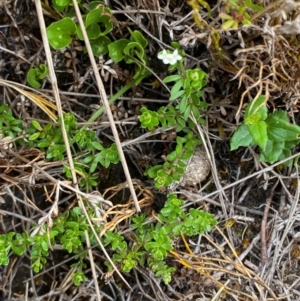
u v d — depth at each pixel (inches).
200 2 6.8
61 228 8.0
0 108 8.2
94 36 8.1
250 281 8.7
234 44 7.7
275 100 8.1
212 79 8.2
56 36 7.9
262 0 7.3
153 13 8.0
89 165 8.4
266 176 8.5
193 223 8.0
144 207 8.7
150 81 8.6
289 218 8.5
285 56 7.6
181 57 7.4
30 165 8.0
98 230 8.1
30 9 8.6
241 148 8.6
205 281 8.7
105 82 8.7
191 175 8.5
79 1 7.8
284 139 7.8
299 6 7.0
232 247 8.7
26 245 8.1
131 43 7.9
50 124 8.1
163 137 8.4
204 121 8.1
